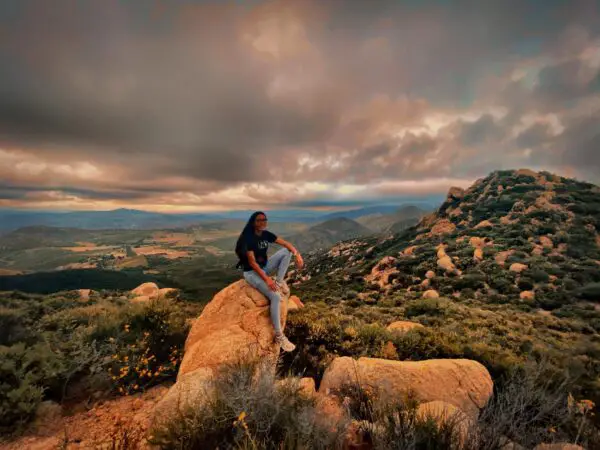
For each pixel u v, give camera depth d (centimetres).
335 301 3494
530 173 9312
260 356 438
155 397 489
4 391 393
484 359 679
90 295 1557
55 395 453
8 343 507
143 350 593
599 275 3450
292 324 862
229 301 531
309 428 262
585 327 2041
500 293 3325
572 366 678
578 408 386
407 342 775
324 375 571
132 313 735
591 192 7450
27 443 358
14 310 596
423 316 1925
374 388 479
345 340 798
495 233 5950
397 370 532
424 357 734
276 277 517
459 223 7775
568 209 6506
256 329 492
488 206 7912
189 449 276
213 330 506
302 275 9769
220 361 428
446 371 536
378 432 292
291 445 249
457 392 508
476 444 285
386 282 4519
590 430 362
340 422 300
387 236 10712
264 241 517
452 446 277
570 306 2725
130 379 525
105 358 511
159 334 661
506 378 573
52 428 390
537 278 3516
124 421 406
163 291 1684
